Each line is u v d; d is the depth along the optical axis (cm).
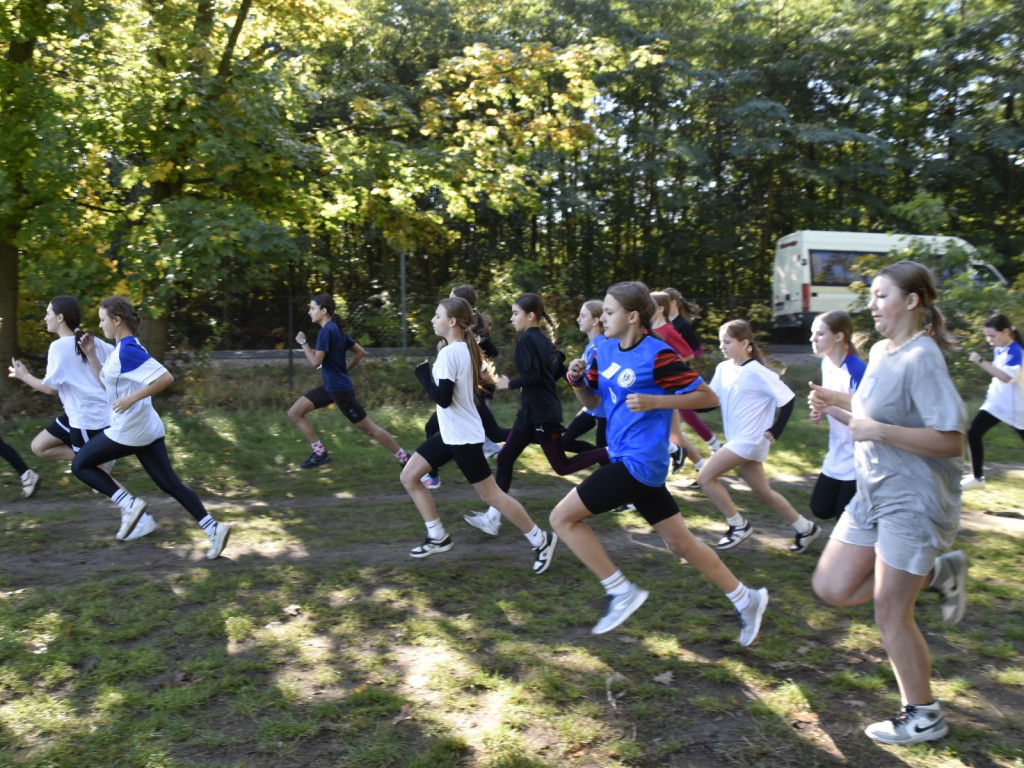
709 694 348
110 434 525
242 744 310
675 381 360
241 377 1273
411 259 2225
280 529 602
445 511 662
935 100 2586
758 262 2591
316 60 1414
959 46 2483
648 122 2455
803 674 370
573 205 2261
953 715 332
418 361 1314
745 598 385
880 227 2520
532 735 315
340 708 334
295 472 805
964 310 1346
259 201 1234
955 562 320
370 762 297
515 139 1344
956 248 1448
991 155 2503
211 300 1441
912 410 296
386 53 2183
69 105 1026
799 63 2448
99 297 1070
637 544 566
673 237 2530
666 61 2238
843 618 432
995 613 441
